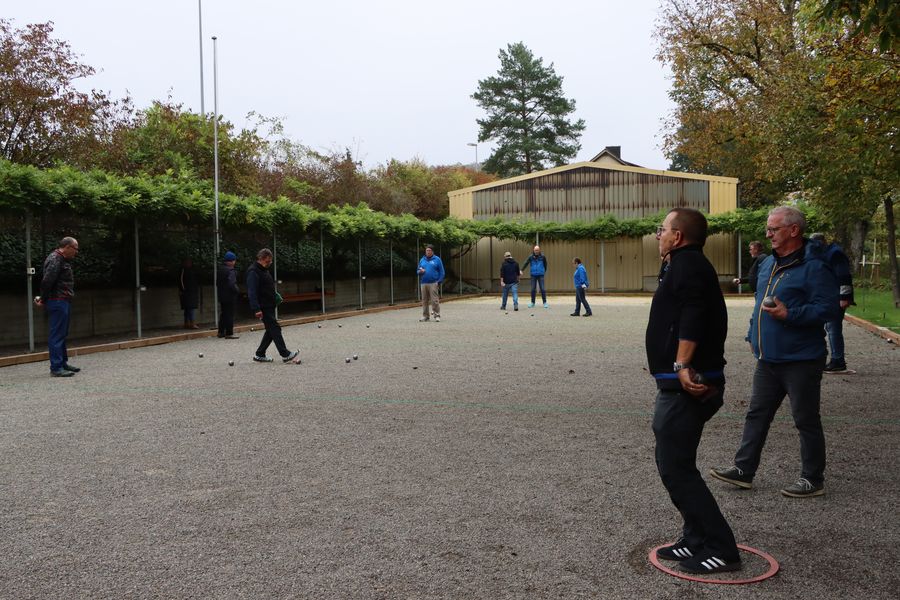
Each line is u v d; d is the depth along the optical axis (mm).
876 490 4941
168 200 15359
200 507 4641
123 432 6758
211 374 10461
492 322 19469
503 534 4145
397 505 4656
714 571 3594
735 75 32344
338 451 6027
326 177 37281
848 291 9586
